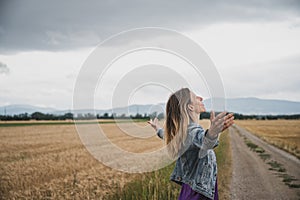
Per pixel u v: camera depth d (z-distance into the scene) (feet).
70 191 28.86
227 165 44.75
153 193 21.66
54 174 37.76
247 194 29.12
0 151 58.90
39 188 31.35
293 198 28.12
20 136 87.92
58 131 102.53
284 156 58.29
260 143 84.28
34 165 44.11
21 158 51.01
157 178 22.88
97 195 26.13
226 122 7.66
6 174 37.83
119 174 34.17
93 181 32.17
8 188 31.68
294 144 79.10
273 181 35.17
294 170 42.57
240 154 59.31
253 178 36.37
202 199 9.44
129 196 22.50
